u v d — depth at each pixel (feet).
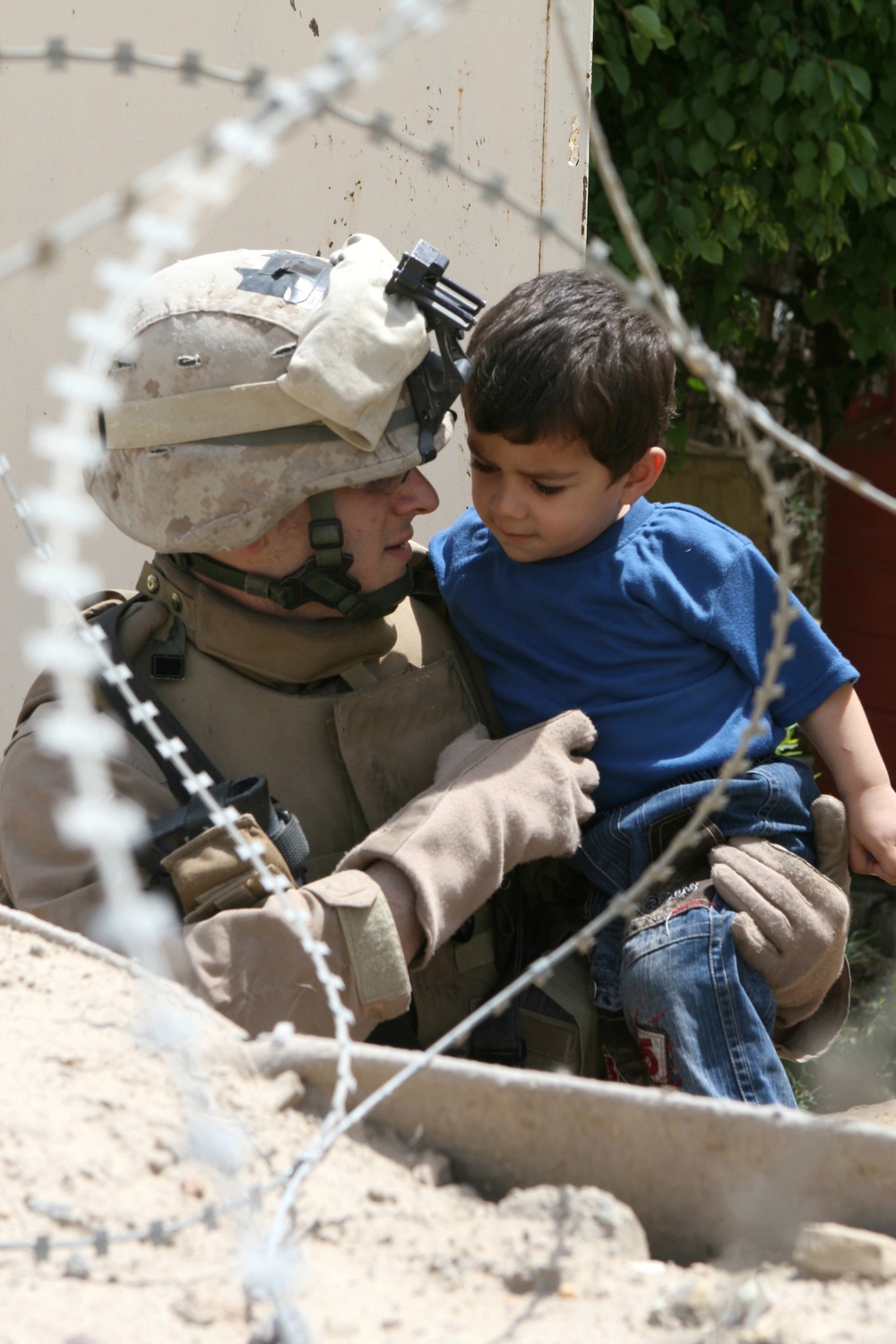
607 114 14.29
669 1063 4.90
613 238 13.38
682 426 15.15
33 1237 2.49
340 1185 2.81
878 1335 2.32
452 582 5.85
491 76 8.18
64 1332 2.22
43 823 4.67
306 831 5.12
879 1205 2.66
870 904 12.46
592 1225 2.68
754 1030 4.89
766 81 13.39
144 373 4.75
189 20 7.57
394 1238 2.67
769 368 17.72
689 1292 2.46
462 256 8.30
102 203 1.63
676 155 13.96
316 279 4.96
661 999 4.92
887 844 5.67
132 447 4.77
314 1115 3.05
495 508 5.45
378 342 4.71
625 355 5.23
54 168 7.46
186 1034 3.07
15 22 7.31
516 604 5.60
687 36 13.51
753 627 5.55
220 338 4.72
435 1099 2.99
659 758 5.33
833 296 15.92
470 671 5.75
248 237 7.74
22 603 7.82
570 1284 2.52
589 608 5.49
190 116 7.66
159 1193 2.67
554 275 5.62
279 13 7.74
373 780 5.20
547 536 5.44
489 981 5.34
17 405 7.61
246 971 4.16
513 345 5.23
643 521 5.70
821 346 17.65
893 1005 11.10
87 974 3.53
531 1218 2.72
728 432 18.02
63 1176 2.65
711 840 5.24
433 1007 5.20
